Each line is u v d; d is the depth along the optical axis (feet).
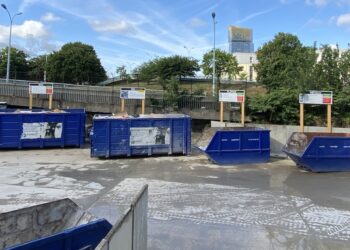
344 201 35.47
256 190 39.29
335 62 74.43
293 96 71.41
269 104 71.72
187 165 53.26
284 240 25.54
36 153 61.52
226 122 72.33
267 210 32.30
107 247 11.98
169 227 27.73
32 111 68.03
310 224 28.91
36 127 65.36
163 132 60.80
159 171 48.57
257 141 56.18
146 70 232.12
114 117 59.57
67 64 232.12
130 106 83.41
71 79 235.40
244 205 33.71
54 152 62.80
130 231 14.97
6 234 17.08
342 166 50.11
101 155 57.82
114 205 33.01
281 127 65.36
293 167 53.06
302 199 35.99
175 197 35.96
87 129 75.36
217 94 82.17
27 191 37.47
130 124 59.11
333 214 31.42
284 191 39.09
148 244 24.40
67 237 15.56
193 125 79.36
